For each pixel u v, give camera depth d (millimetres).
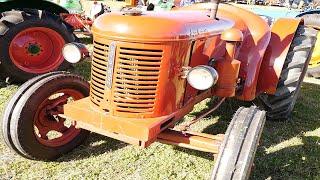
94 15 8570
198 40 3127
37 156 3389
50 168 3402
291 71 4316
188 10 3873
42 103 3377
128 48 2738
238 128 2656
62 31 5715
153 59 2775
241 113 2830
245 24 3930
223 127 4449
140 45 2727
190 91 3250
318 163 3758
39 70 5637
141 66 2773
